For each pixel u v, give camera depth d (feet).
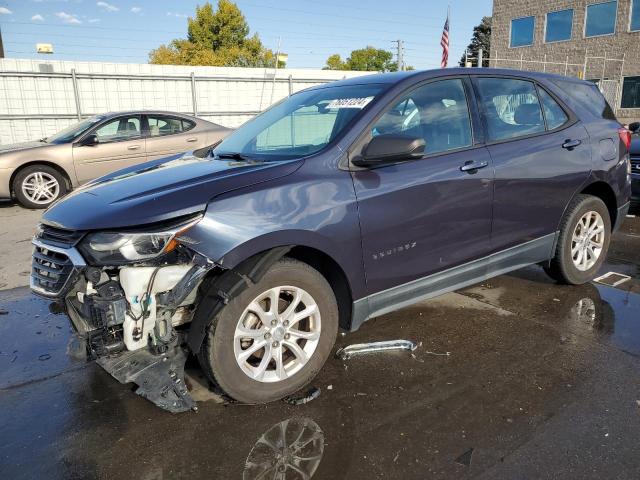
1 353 11.48
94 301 8.09
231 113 54.75
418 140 9.32
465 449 7.91
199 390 9.66
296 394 9.48
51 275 8.60
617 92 79.05
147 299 8.10
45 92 47.01
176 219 8.13
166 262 8.13
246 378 8.78
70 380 10.26
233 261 8.18
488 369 10.24
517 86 12.70
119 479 7.48
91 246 8.11
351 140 9.78
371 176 9.73
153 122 31.09
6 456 8.04
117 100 50.06
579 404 8.98
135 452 8.04
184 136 31.60
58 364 10.93
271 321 8.93
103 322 8.14
